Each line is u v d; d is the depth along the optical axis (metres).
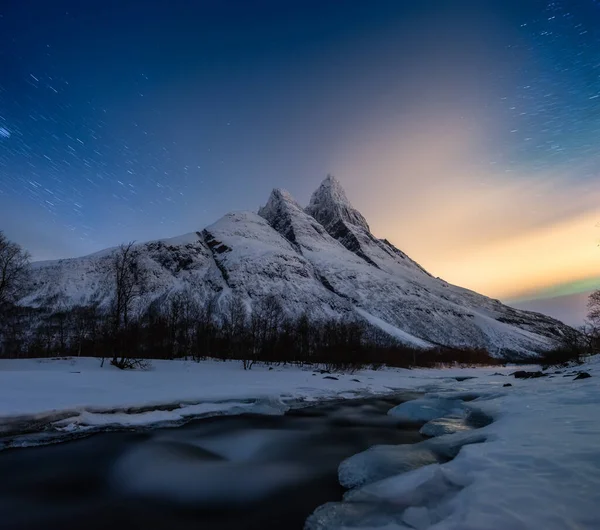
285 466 11.58
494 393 23.33
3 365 31.58
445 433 14.54
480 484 6.93
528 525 5.32
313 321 152.88
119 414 16.58
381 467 10.02
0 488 9.55
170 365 41.53
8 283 38.84
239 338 71.81
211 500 9.01
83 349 64.75
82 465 11.16
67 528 7.65
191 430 15.72
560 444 8.78
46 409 15.06
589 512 5.46
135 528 7.63
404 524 6.44
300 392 27.45
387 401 26.33
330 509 7.70
